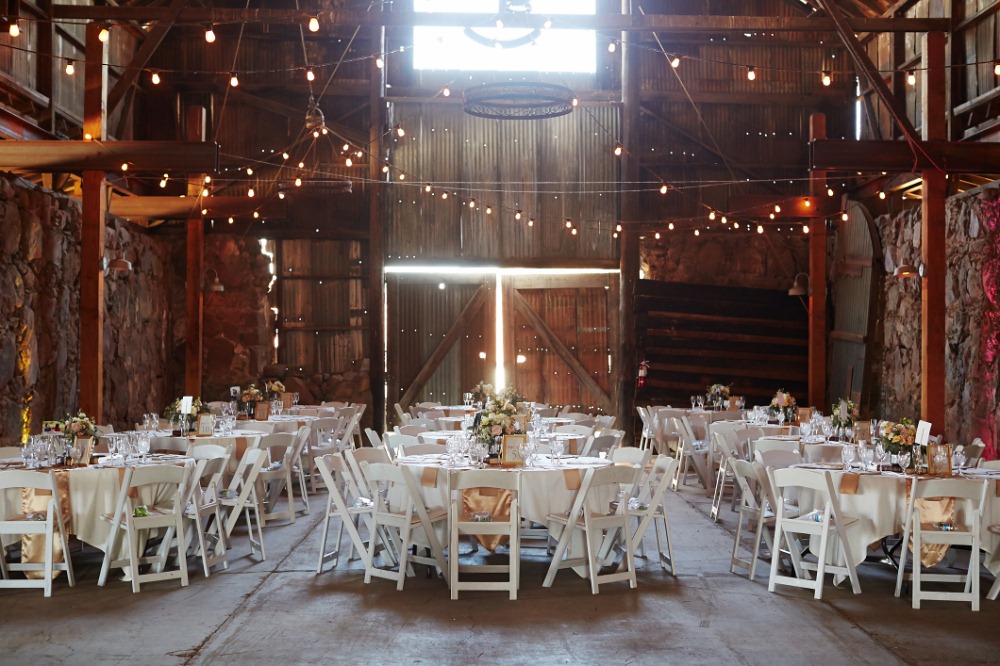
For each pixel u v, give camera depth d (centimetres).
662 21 1163
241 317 1627
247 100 1633
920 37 1394
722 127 1670
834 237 1639
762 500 685
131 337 1455
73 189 1400
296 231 1652
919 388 1327
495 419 693
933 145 1075
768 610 595
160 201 1451
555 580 672
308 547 784
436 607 600
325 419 1112
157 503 691
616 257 1669
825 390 1586
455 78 1661
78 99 1357
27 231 1116
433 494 675
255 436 930
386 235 1661
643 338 1648
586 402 1681
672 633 545
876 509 639
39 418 1146
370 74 1639
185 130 1628
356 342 1667
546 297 1686
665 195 1675
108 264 1128
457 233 1669
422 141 1664
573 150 1672
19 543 752
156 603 608
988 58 1220
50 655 504
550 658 502
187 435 923
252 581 667
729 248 1681
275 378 1638
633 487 673
